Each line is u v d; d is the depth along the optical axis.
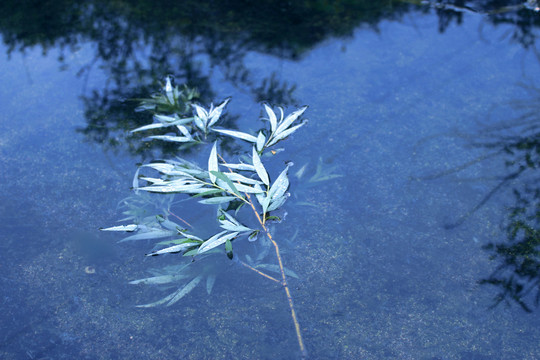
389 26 2.59
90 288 2.01
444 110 2.31
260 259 2.05
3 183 2.16
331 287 2.02
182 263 2.04
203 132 2.26
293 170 2.18
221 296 2.01
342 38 2.54
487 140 2.24
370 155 2.21
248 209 2.12
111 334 1.96
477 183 2.16
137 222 2.09
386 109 2.32
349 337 1.96
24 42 2.52
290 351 1.95
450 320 1.98
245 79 2.40
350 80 2.40
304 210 2.12
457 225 2.10
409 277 2.03
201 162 2.19
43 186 2.16
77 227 2.09
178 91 2.36
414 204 2.13
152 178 2.10
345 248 2.07
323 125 2.28
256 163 2.09
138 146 2.23
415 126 2.28
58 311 1.99
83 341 1.96
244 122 2.28
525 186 2.15
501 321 1.98
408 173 2.18
